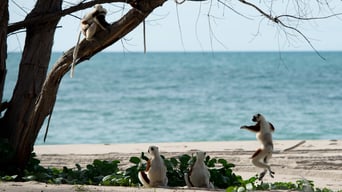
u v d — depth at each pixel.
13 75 141.00
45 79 21.88
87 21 20.42
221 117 59.84
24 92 22.33
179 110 66.50
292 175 26.41
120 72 156.12
